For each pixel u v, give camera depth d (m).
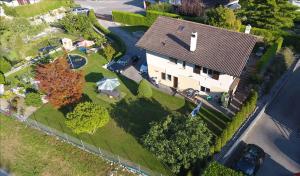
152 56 41.88
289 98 39.19
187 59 37.47
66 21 58.56
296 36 46.84
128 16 64.06
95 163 31.80
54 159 33.44
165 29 41.62
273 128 34.72
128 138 34.66
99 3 79.12
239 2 59.31
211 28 39.16
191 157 27.88
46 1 74.94
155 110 38.69
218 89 38.25
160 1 68.38
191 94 40.19
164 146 28.97
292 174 29.33
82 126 32.41
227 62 35.50
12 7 71.38
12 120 39.31
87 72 48.00
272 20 48.53
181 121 31.28
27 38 58.19
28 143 35.94
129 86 43.88
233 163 30.52
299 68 44.41
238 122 32.97
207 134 30.52
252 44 35.88
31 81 45.22
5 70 49.00
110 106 39.91
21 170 33.38
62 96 36.31
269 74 42.12
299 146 32.38
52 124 37.69
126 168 30.67
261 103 37.75
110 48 49.75
